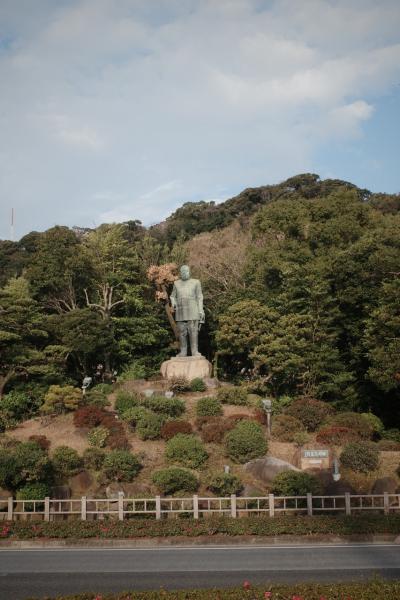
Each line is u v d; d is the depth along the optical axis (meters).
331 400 32.75
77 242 43.72
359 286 32.84
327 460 24.52
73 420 29.12
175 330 40.53
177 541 18.11
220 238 57.03
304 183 80.75
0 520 19.28
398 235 32.81
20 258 61.84
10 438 27.05
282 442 27.25
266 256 40.59
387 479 22.39
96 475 23.97
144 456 25.30
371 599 11.62
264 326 34.03
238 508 20.94
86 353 36.50
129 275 41.88
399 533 18.25
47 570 15.08
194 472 24.33
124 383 35.28
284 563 15.47
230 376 39.56
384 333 29.03
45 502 19.80
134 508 19.94
